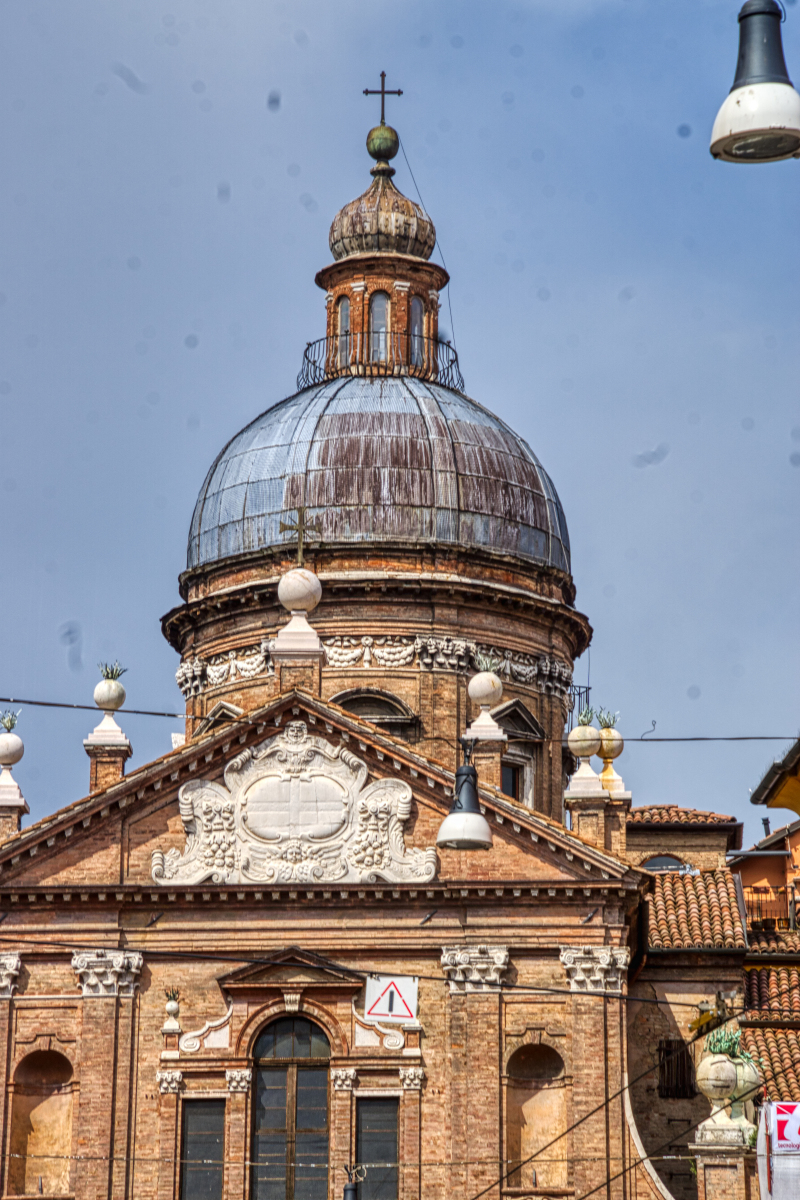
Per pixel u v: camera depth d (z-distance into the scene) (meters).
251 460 74.00
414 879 58.91
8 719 62.56
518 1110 57.94
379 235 78.38
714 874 69.12
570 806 63.69
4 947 58.97
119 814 59.66
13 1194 57.56
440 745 69.38
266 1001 58.75
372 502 71.75
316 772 59.88
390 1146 57.75
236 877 59.16
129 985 58.66
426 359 77.94
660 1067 64.56
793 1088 62.25
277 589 67.38
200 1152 57.94
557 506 76.19
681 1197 63.28
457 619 70.81
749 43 26.80
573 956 58.22
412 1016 58.31
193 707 72.94
